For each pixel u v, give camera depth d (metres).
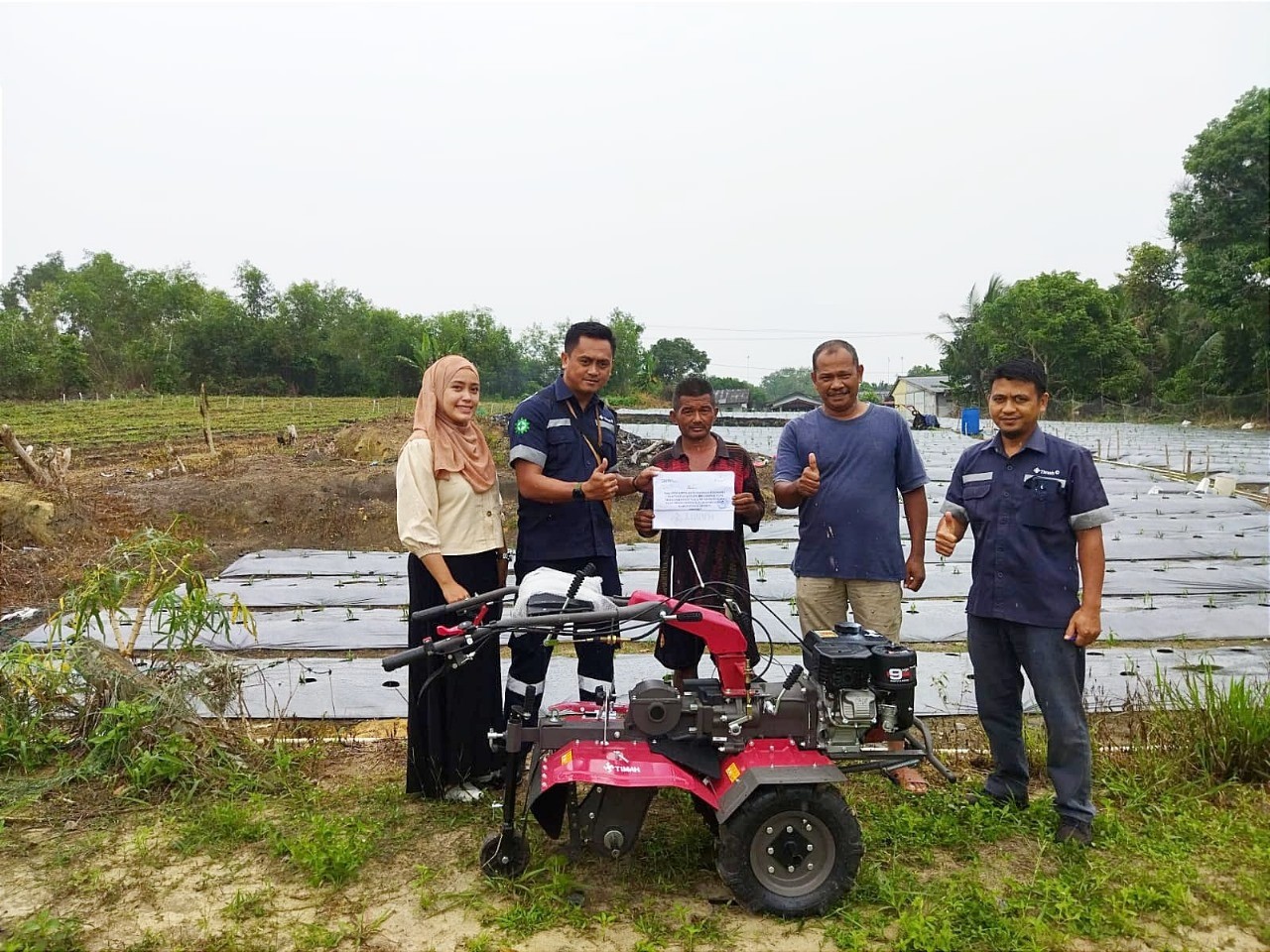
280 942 2.79
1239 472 16.77
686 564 3.97
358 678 5.68
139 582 4.59
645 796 3.02
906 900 2.97
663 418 29.92
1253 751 3.92
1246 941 2.76
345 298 61.06
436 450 3.74
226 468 13.70
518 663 3.89
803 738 3.13
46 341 44.88
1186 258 34.72
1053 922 2.85
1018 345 42.81
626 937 2.82
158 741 3.99
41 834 3.55
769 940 2.80
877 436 4.05
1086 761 3.39
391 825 3.60
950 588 8.52
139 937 2.83
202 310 57.44
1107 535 10.84
